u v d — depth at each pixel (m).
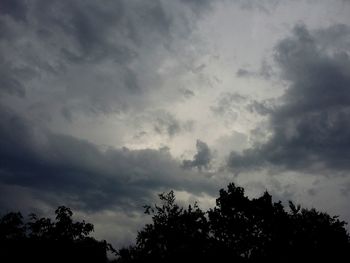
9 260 20.38
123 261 16.81
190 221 17.08
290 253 18.44
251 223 19.61
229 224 19.36
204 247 17.55
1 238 21.11
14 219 21.62
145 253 16.36
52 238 20.58
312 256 18.08
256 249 19.14
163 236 16.47
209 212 19.91
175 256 16.25
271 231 19.31
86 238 21.55
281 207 20.09
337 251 18.11
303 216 19.23
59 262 20.31
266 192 20.80
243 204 20.02
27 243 20.80
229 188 20.73
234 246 19.00
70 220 21.16
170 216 16.94
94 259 20.95
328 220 18.88
